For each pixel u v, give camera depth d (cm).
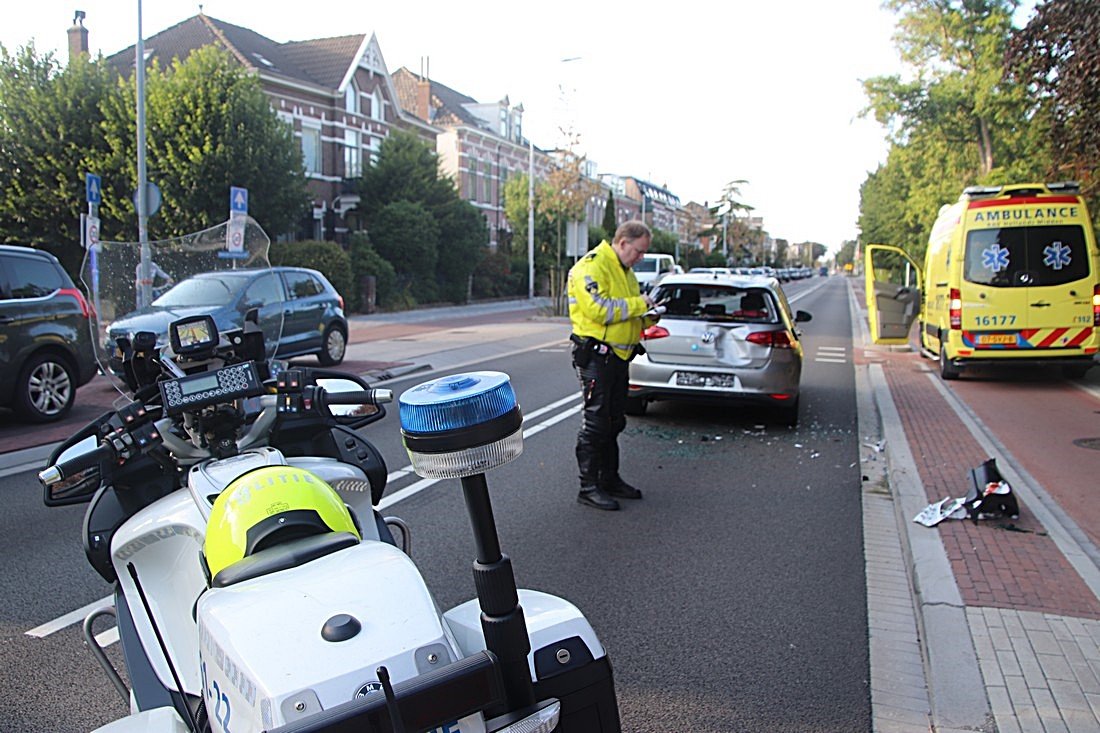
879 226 5181
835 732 334
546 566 516
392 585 196
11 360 912
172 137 2456
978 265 1259
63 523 597
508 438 187
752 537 574
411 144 3700
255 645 178
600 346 609
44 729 334
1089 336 1236
